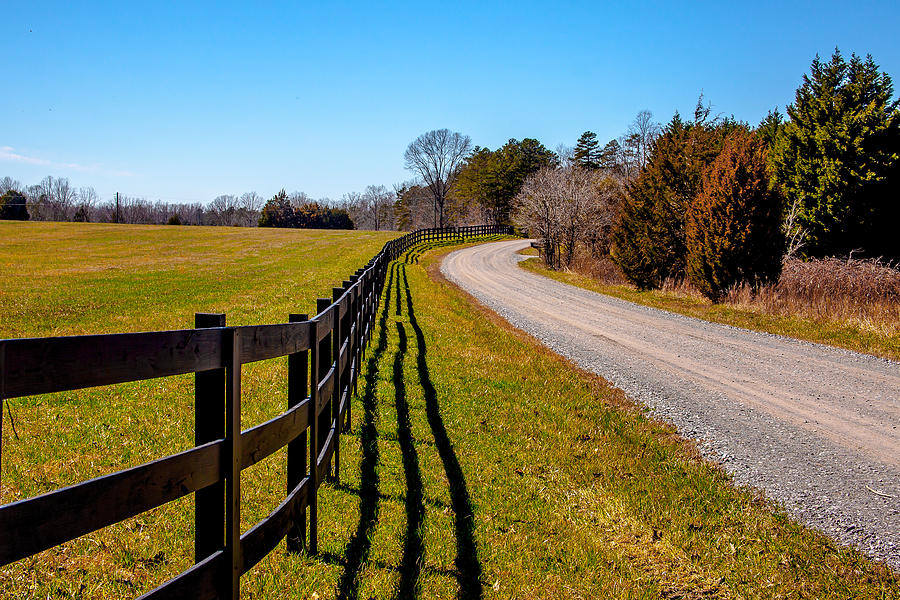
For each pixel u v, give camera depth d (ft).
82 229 176.76
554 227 119.85
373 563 11.41
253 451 8.59
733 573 12.21
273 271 81.00
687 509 14.98
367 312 31.86
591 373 30.40
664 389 27.55
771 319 47.14
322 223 319.88
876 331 40.24
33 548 5.20
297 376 11.20
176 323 38.14
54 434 17.37
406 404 22.00
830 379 29.81
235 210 420.36
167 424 18.53
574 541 13.08
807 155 72.90
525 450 18.49
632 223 74.59
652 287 73.41
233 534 7.95
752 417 23.54
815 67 72.28
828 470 18.26
